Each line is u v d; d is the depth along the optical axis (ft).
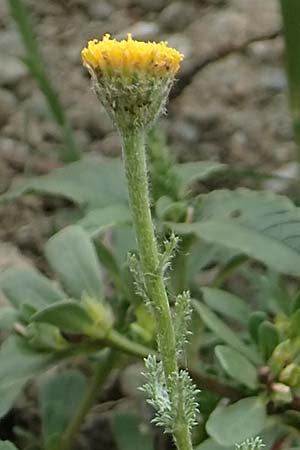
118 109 0.72
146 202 0.72
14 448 0.95
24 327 0.99
